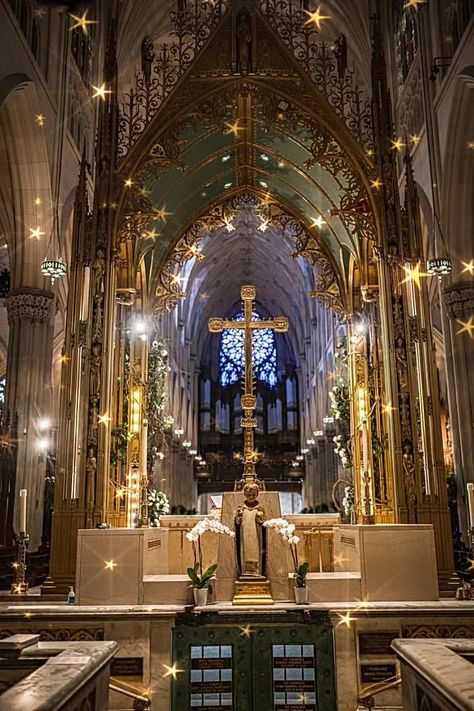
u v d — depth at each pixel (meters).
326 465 33.59
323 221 11.66
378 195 9.34
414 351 8.81
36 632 6.82
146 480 10.87
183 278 34.75
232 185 11.86
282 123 9.98
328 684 6.71
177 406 35.41
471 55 13.63
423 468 8.61
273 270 41.81
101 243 9.02
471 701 2.46
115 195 9.25
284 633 6.84
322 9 21.53
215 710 6.67
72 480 8.43
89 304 8.82
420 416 8.81
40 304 15.49
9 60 12.91
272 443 47.62
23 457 14.58
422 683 3.41
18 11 13.74
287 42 10.50
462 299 15.30
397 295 8.98
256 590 7.21
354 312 12.01
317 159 9.68
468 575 11.41
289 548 8.46
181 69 9.85
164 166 9.72
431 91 16.20
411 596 7.25
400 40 19.45
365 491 10.16
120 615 6.81
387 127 9.54
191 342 42.94
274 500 7.82
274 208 12.09
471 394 14.92
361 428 11.43
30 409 14.99
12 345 15.30
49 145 15.24
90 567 7.27
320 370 35.28
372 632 6.83
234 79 9.66
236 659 6.79
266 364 49.38
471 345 15.10
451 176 15.32
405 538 7.38
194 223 12.09
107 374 8.66
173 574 8.73
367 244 10.84
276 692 6.71
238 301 49.16
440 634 6.84
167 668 6.75
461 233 15.50
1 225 17.55
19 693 2.63
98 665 3.52
